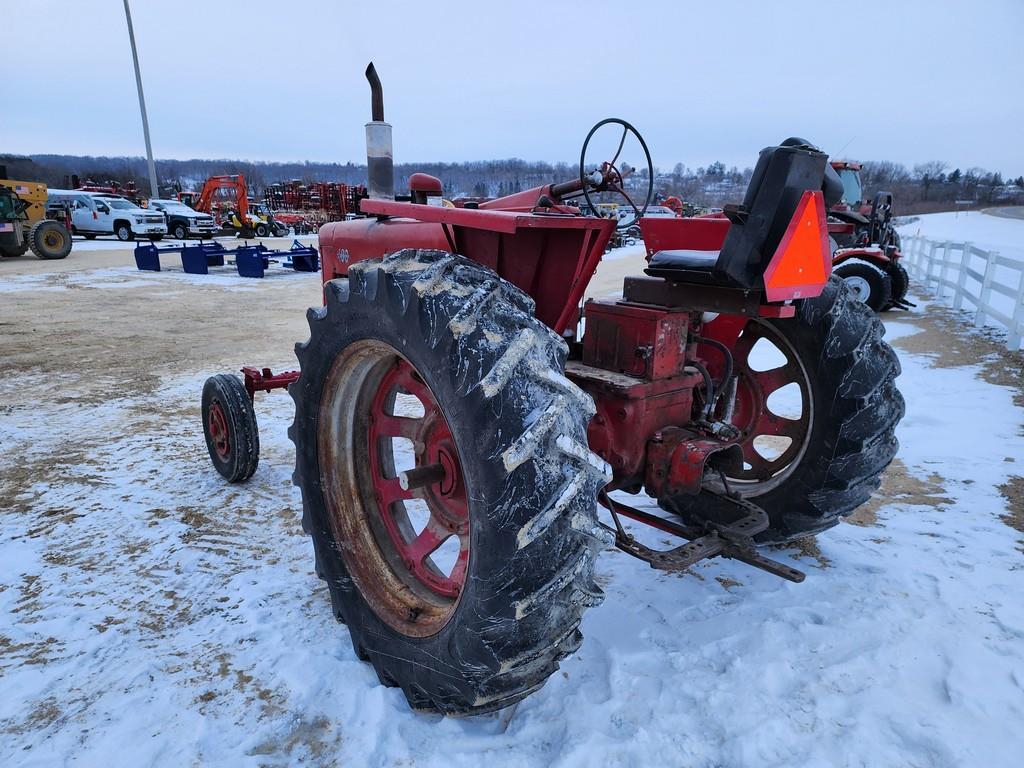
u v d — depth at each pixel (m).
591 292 12.74
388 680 2.25
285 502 3.77
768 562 2.37
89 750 2.02
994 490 3.91
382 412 2.50
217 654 2.46
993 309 8.53
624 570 3.02
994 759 1.95
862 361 2.69
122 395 5.99
